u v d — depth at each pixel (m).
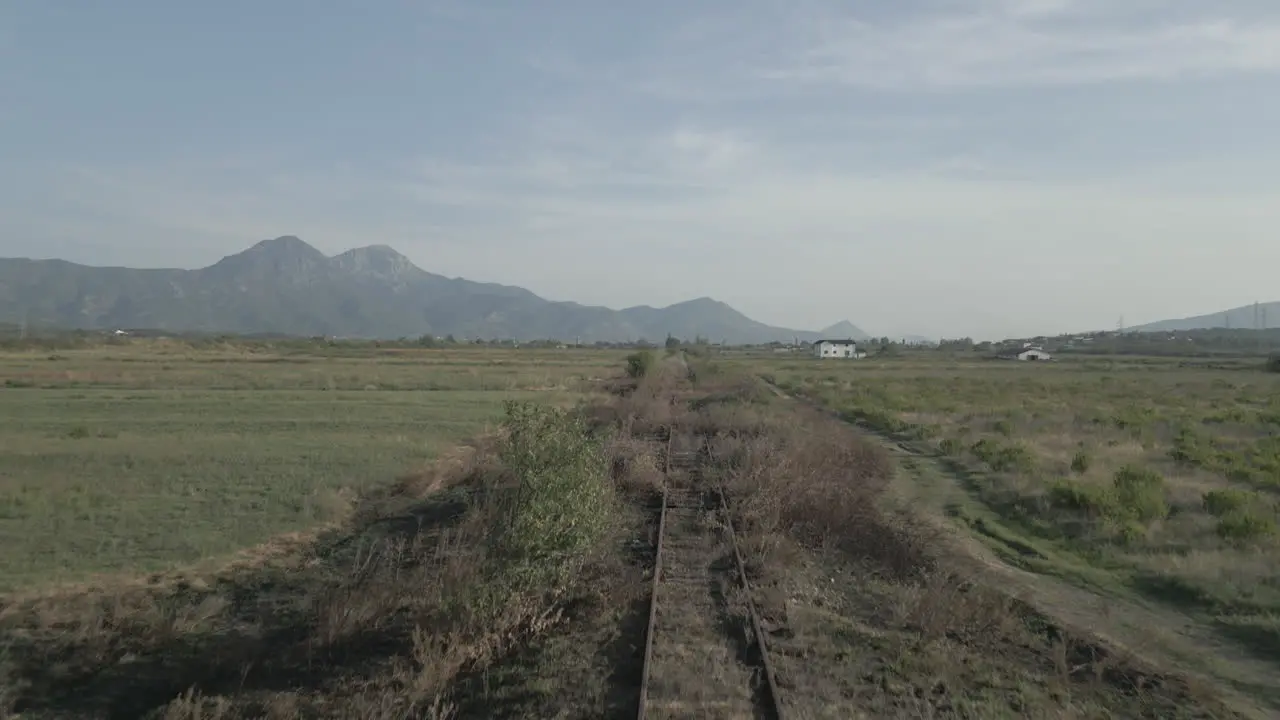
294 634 10.95
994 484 22.36
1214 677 9.80
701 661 9.80
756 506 17.98
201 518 17.20
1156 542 15.98
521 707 8.64
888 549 14.98
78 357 86.69
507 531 11.62
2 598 11.87
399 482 21.67
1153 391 61.09
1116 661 9.98
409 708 8.54
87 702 9.13
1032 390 61.78
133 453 25.58
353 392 53.56
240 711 8.83
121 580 12.91
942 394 57.47
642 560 14.43
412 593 12.00
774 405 47.50
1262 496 19.67
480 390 57.19
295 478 21.72
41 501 18.30
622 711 8.45
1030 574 14.38
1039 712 8.64
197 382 58.09
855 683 9.26
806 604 11.95
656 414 39.84
